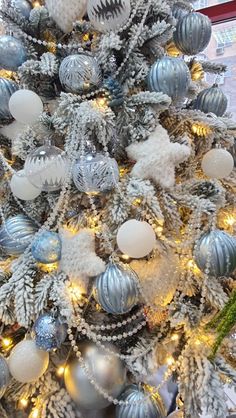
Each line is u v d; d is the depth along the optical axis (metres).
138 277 0.64
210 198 0.66
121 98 0.62
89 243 0.63
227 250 0.60
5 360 0.62
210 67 0.81
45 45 0.65
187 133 0.69
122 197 0.61
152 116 0.62
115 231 0.64
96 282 0.61
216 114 0.74
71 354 0.68
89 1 0.60
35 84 0.66
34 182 0.61
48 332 0.60
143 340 0.68
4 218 0.70
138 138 0.63
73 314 0.62
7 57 0.63
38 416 0.66
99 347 0.66
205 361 0.62
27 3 0.67
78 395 0.64
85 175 0.58
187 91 0.66
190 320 0.65
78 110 0.58
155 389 0.66
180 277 0.67
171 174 0.63
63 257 0.63
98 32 0.65
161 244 0.65
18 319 0.61
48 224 0.64
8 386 0.67
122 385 0.65
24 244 0.65
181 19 0.68
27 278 0.63
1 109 0.65
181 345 0.69
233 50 1.41
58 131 0.63
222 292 0.65
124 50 0.63
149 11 0.65
